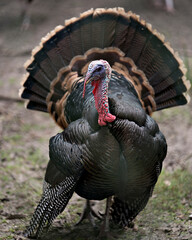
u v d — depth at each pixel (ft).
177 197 26.45
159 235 23.09
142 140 19.57
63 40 25.85
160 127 34.78
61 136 21.63
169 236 22.90
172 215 24.80
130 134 19.27
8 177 29.04
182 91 25.52
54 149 21.43
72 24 25.86
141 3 56.70
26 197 27.04
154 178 21.08
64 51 25.72
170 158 30.76
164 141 21.11
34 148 32.83
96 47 25.58
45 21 56.49
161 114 36.73
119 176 20.12
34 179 29.12
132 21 25.50
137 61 25.38
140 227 23.99
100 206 26.32
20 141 33.78
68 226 24.41
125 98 20.39
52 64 25.68
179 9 57.62
